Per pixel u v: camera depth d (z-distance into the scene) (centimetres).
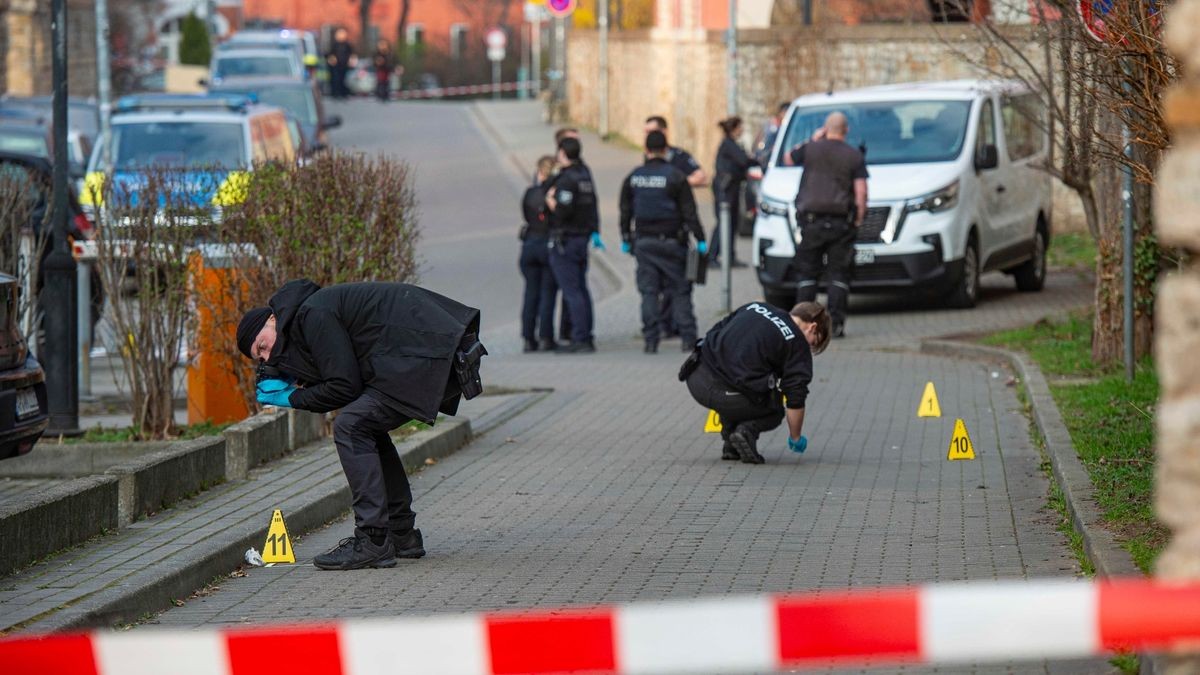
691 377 2066
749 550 1565
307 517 1728
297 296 1502
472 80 14862
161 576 1395
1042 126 2689
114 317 2291
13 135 5103
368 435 1517
